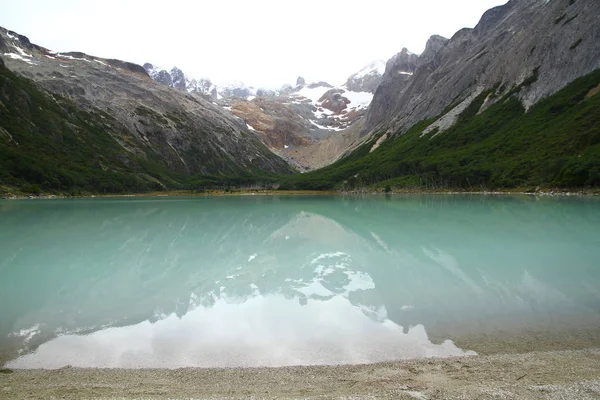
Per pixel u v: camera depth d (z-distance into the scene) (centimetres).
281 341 1302
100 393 928
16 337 1364
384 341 1283
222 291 1923
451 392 870
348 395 875
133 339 1338
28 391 947
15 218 5666
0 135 15288
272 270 2350
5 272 2356
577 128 11044
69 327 1461
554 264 2334
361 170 19988
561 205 6291
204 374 1064
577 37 15312
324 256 2755
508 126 14950
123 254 2919
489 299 1698
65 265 2545
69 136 19175
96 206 8662
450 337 1302
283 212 6744
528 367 1038
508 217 4941
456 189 12325
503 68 18925
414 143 19288
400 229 4100
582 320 1425
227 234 3959
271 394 905
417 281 2025
